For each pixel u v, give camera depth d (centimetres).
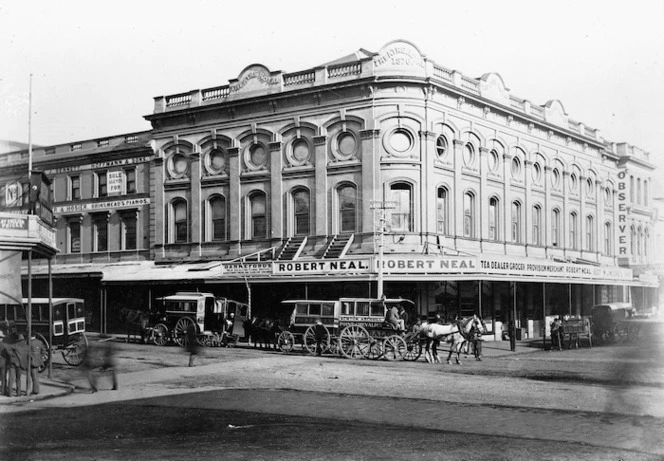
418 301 3956
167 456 1182
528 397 1852
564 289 5194
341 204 4131
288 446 1260
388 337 2873
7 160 5084
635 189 6469
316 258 4078
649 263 6619
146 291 4666
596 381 2184
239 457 1173
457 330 2792
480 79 4494
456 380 2200
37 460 1157
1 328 2406
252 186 4456
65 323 2666
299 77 4319
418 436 1352
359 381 2184
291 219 4306
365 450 1227
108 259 5106
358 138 4059
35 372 1947
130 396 1895
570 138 5409
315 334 3028
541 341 4209
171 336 3534
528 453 1205
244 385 2112
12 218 1880
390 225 3962
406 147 4003
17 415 1609
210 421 1522
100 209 5166
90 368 2516
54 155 5334
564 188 5331
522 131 4872
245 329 3462
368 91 4012
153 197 4900
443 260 3606
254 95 4438
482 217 4422
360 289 3912
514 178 4800
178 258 4759
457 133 4228
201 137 4700
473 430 1414
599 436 1350
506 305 4541
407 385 2091
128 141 5084
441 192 4162
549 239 5116
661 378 2262
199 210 4678
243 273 3994
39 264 5400
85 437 1349
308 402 1784
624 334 3856
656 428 1426
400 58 3994
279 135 4356
